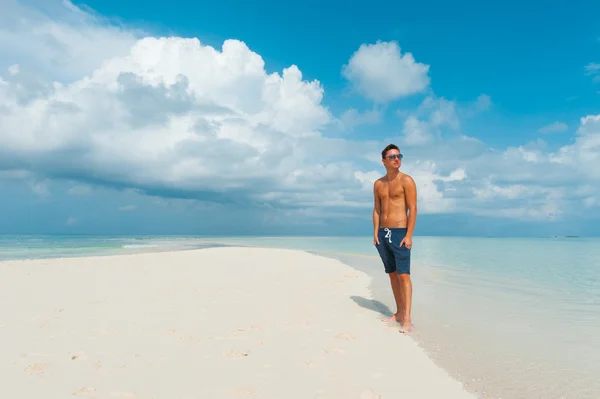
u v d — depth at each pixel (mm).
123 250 21062
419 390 3158
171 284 8195
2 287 7621
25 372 3383
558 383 3328
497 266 12750
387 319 5430
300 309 6039
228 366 3590
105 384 3154
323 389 3129
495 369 3633
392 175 5531
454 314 5863
